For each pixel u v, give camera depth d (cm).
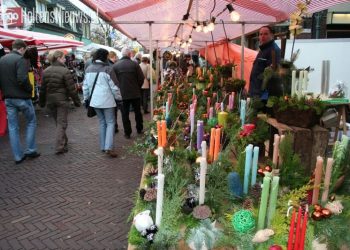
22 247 282
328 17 771
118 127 749
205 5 477
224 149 193
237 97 309
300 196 134
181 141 220
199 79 410
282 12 418
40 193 388
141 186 175
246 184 148
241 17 503
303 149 205
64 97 528
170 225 131
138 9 432
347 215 131
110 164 491
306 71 233
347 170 145
